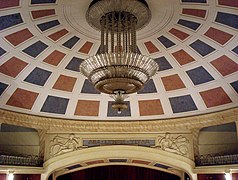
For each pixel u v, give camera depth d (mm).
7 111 10406
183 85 10562
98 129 11969
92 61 6227
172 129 11898
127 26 6812
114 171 15383
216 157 11227
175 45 8664
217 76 9734
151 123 11859
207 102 10828
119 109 6543
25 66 9281
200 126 11375
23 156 11672
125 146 11875
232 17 6945
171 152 11758
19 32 7633
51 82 10328
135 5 6613
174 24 7598
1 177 10594
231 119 10617
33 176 11414
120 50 6617
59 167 11633
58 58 9305
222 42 8172
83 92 11086
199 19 7234
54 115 11523
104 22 6914
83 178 15195
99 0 6586
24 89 10195
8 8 6527
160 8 6879
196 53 8961
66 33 8039
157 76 10414
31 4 6523
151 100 11422
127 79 6156
